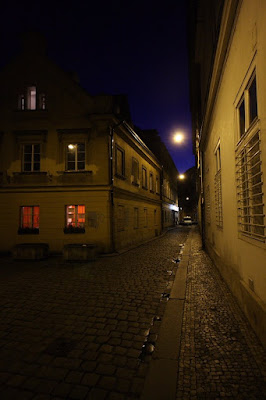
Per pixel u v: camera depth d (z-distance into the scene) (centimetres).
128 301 527
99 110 1245
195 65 1238
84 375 274
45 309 485
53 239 1232
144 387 245
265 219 302
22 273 820
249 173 375
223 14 436
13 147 1289
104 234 1199
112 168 1259
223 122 573
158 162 2338
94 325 409
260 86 301
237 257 470
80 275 775
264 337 302
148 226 1947
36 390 251
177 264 927
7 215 1270
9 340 360
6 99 1322
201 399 226
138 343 347
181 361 287
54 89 1293
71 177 1244
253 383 245
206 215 1155
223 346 315
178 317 415
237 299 468
